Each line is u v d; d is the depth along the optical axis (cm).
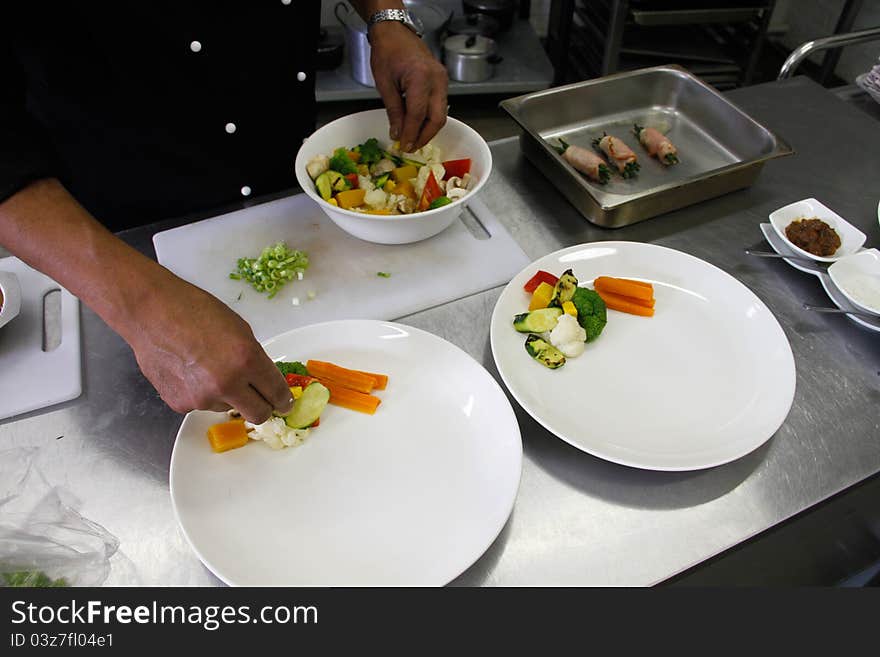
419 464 72
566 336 82
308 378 77
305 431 74
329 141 103
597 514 71
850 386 84
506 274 96
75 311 87
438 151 104
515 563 67
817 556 116
